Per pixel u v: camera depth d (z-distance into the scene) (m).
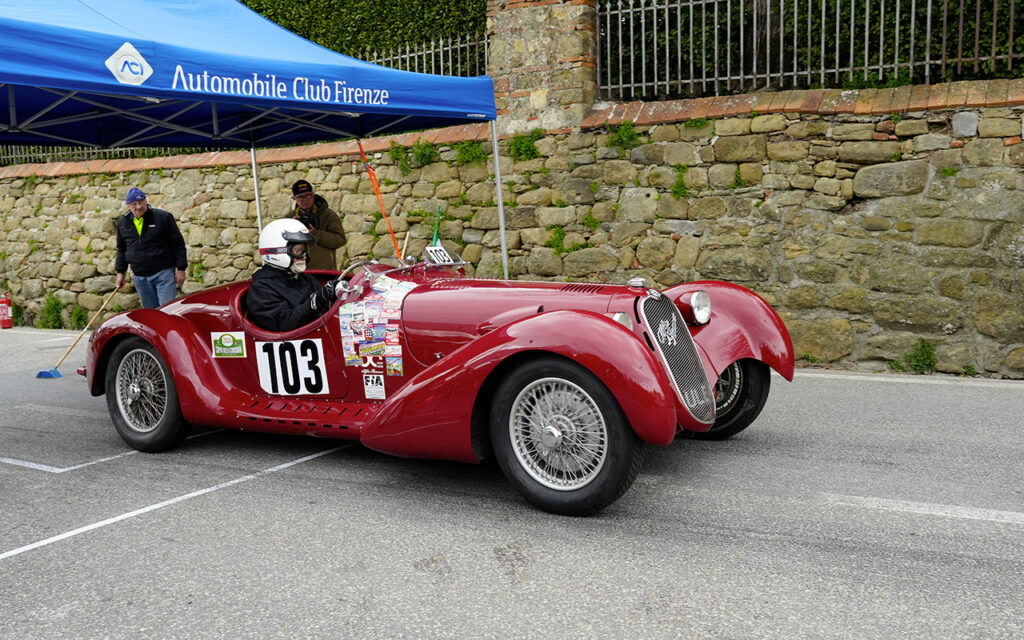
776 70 8.05
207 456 4.83
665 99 8.48
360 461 4.64
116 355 4.98
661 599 2.82
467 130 8.91
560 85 8.31
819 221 7.20
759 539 3.34
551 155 8.39
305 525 3.62
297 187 7.87
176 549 3.37
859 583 2.91
